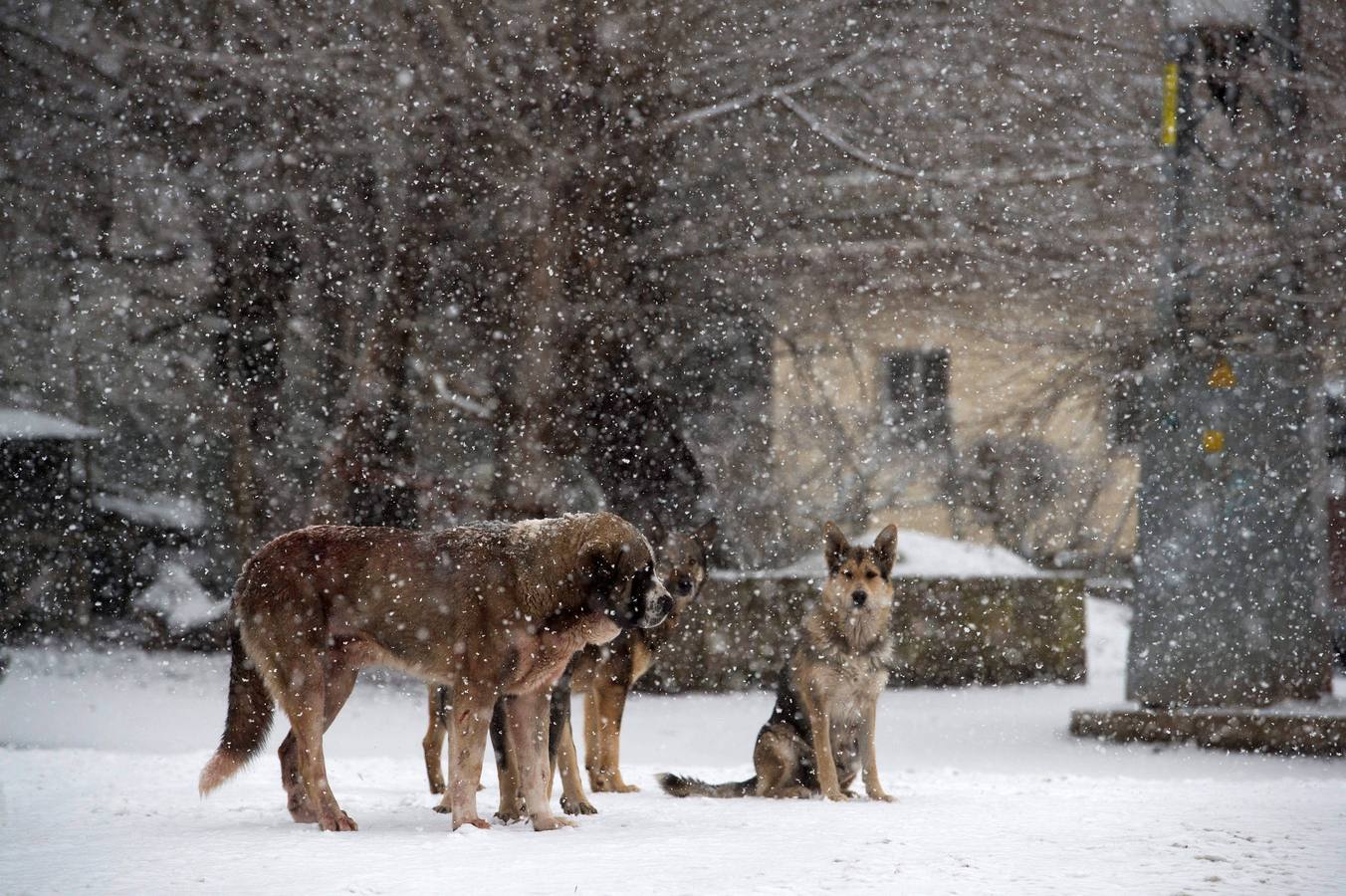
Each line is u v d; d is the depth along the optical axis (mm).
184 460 24750
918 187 22359
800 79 22672
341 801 8820
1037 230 20656
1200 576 14625
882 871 5641
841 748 9734
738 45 23141
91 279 24734
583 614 7344
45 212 24062
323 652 7504
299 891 5242
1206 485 14625
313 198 22000
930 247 20656
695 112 21891
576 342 21391
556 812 8156
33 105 22922
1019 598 20219
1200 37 15219
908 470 27141
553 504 20797
